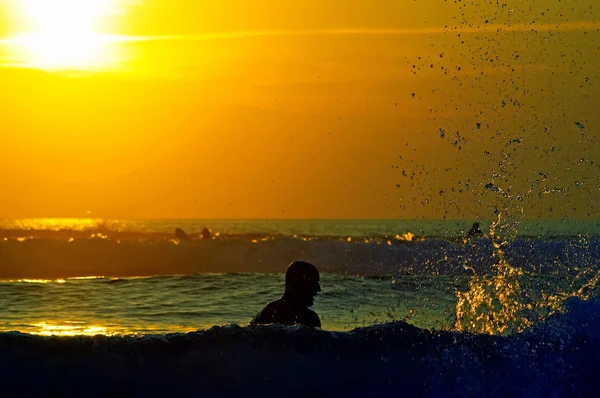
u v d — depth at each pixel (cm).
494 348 1978
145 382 1798
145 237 11475
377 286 5194
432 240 7106
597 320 2105
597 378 1922
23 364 1794
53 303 4491
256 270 7450
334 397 1844
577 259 3334
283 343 1902
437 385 1888
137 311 4166
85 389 1784
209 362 1842
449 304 2859
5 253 7369
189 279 5931
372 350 1919
